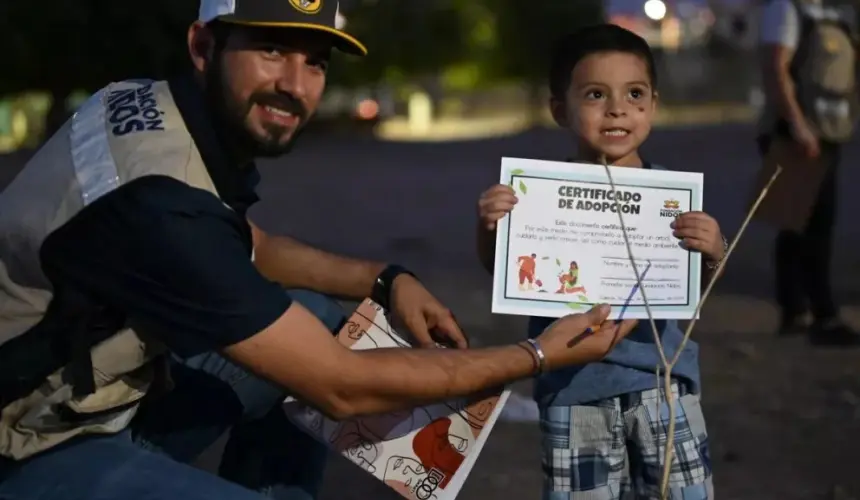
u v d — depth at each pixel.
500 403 2.94
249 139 2.66
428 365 2.67
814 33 5.94
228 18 2.57
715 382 5.57
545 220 2.99
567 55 3.25
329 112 32.19
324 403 2.62
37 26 22.72
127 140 2.59
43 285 2.56
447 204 14.16
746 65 39.81
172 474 2.62
